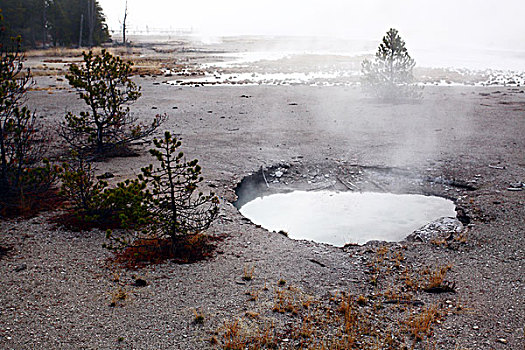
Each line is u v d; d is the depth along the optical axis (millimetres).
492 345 4812
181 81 32781
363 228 8445
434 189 10422
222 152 13164
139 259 6680
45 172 8977
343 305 5527
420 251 7254
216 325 5074
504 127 16516
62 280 6008
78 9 73062
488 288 6023
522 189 9906
